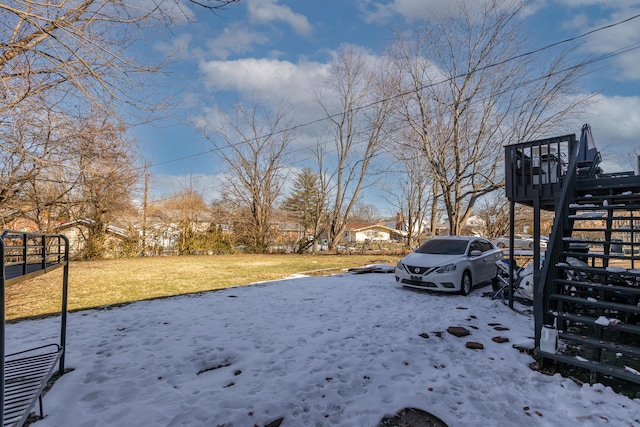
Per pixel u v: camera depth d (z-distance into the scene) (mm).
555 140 5516
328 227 27781
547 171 5719
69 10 4754
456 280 7340
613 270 3828
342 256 22203
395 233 46375
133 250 20938
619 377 3100
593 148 6875
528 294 6363
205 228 24641
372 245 31500
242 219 26141
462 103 18609
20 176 9641
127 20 4938
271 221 27875
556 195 5023
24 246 2453
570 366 3660
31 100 6168
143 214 21781
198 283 9883
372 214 60094
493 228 24812
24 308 6676
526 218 24500
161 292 8375
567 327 4875
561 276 4512
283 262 17312
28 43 5129
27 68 5465
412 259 8141
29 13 4219
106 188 16266
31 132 7320
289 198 47969
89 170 8500
